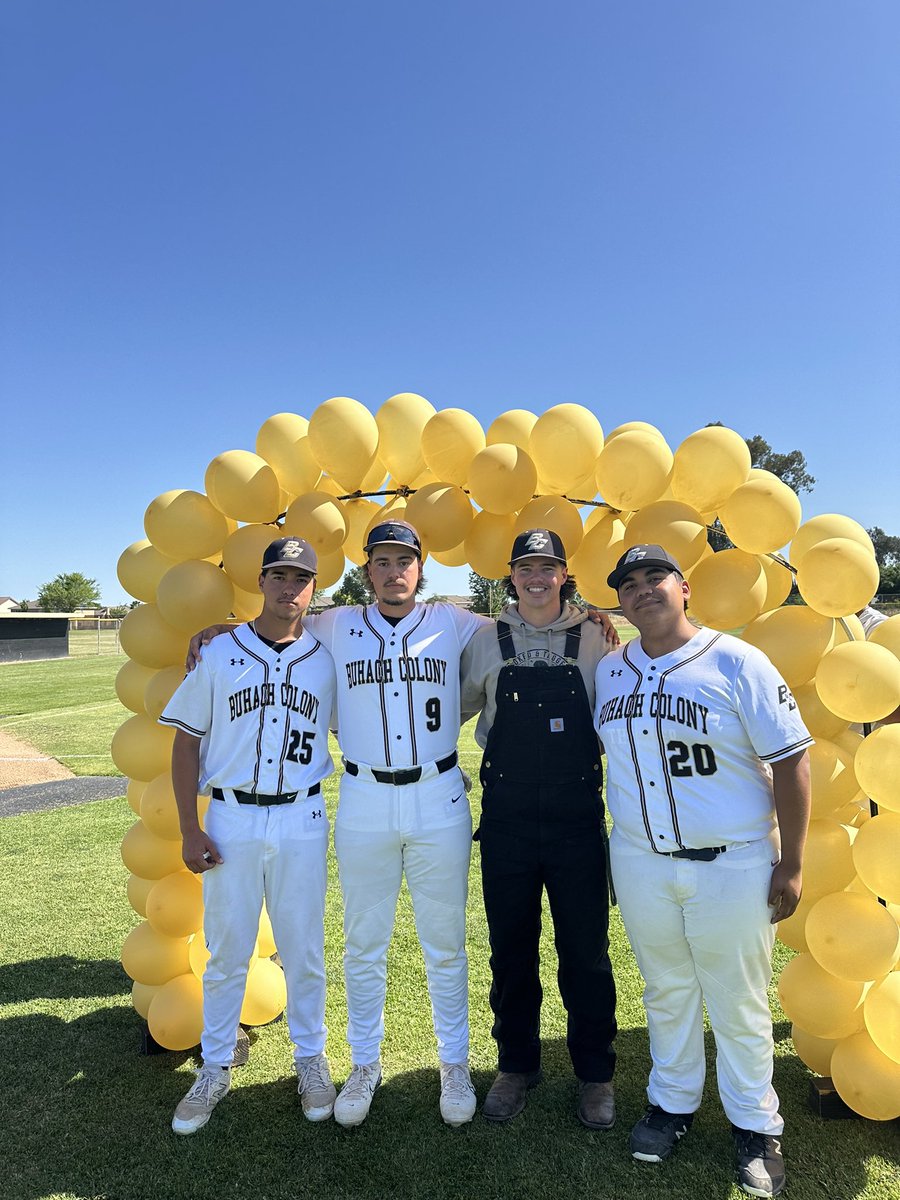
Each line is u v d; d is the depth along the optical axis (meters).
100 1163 2.30
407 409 3.05
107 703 15.13
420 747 2.53
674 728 2.22
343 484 2.99
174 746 2.59
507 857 2.49
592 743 2.53
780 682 2.23
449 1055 2.55
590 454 2.77
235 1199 2.14
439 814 2.52
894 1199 2.11
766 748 2.17
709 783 2.21
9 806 7.11
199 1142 2.40
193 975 2.95
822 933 2.31
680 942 2.30
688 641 2.33
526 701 2.50
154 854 2.85
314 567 2.57
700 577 2.64
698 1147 2.35
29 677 22.00
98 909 4.46
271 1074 2.80
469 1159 2.30
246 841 2.51
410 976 3.54
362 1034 2.59
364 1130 2.45
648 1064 2.84
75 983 3.54
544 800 2.46
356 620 2.71
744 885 2.19
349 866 2.54
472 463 2.75
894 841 2.21
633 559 2.28
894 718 2.78
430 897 2.54
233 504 2.81
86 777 8.35
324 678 2.65
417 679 2.54
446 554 3.28
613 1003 2.55
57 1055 2.92
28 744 10.54
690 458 2.67
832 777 2.39
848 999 2.37
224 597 2.84
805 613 2.55
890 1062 2.31
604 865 2.54
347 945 2.59
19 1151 2.36
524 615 2.62
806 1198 2.12
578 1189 2.16
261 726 2.54
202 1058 2.67
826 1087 2.53
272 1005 3.01
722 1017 2.27
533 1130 2.44
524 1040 2.61
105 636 46.78
